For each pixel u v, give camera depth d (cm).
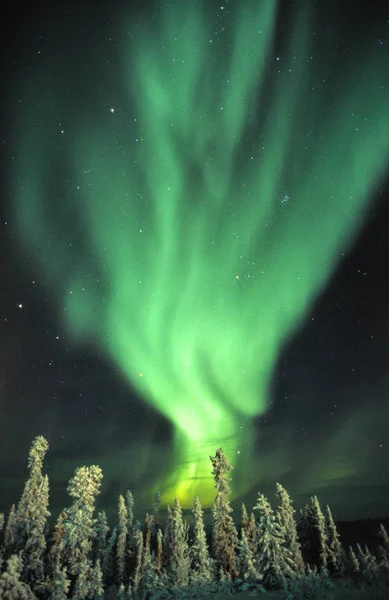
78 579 2811
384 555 3152
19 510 3703
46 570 3144
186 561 3703
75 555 3078
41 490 3622
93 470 3362
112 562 4444
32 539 3309
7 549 3425
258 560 3228
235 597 2680
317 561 4597
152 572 3394
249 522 4197
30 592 2572
